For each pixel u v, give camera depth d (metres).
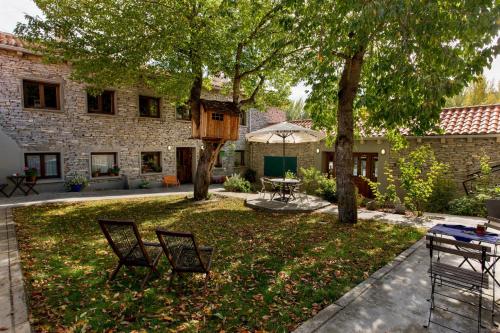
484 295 3.84
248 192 14.38
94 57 9.28
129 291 3.88
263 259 5.10
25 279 4.14
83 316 3.25
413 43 4.46
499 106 10.69
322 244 5.95
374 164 12.73
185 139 17.28
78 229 6.94
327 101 8.55
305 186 13.83
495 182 9.37
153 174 15.92
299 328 3.06
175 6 8.75
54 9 8.59
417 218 8.53
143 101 15.62
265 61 9.90
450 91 4.12
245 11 9.02
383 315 3.34
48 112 12.30
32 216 8.23
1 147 11.30
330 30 5.32
